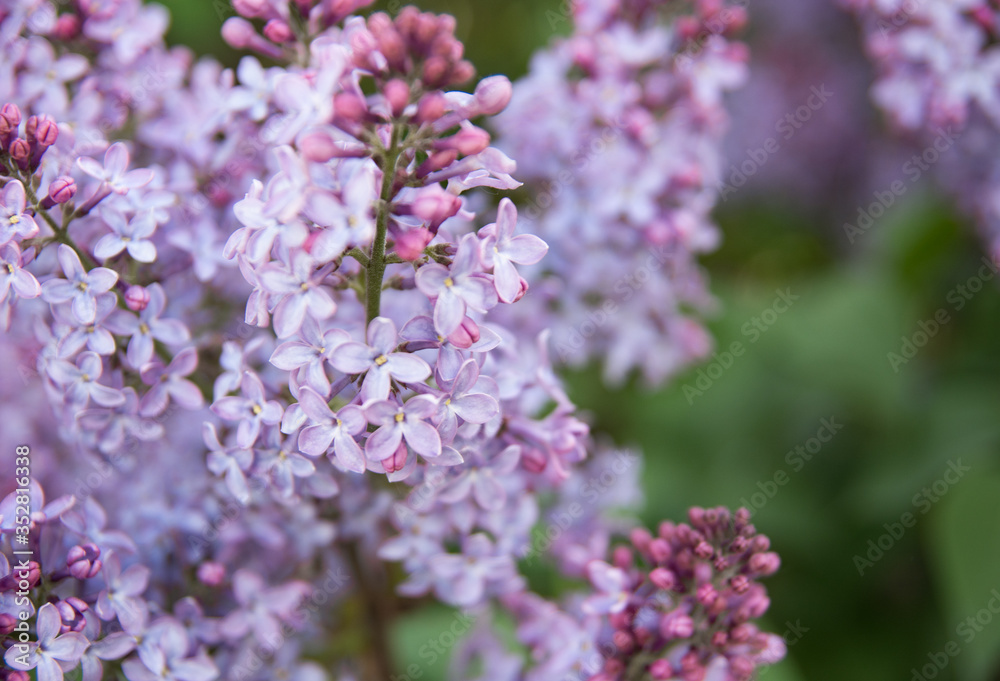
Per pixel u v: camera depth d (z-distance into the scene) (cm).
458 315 45
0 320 47
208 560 51
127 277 49
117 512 51
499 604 54
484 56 87
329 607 54
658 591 49
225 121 51
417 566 50
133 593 48
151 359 49
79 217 48
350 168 45
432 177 46
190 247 50
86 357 48
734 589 48
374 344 45
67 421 49
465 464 48
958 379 67
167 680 48
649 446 70
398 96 45
